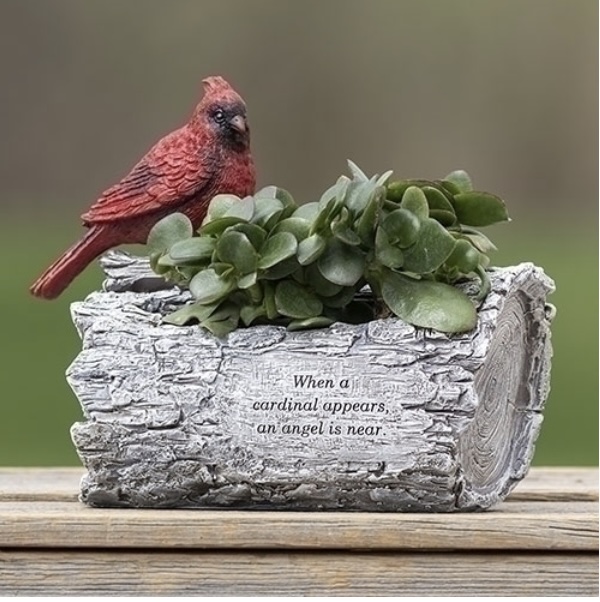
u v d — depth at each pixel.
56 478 1.36
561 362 2.44
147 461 1.20
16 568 1.20
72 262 1.28
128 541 1.19
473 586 1.20
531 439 1.24
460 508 1.21
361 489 1.20
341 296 1.21
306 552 1.20
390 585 1.20
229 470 1.19
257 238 1.20
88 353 1.20
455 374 1.18
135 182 1.27
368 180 1.20
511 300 1.22
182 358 1.19
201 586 1.20
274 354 1.19
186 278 1.22
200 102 1.28
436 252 1.19
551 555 1.20
